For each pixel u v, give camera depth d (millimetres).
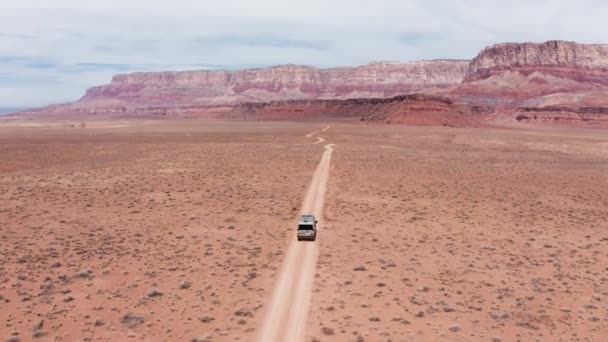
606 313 29453
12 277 34094
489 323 28000
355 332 26656
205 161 92500
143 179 72125
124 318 28344
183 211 53219
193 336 26422
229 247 41062
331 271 35594
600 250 41594
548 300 31281
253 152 109188
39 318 28312
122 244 41656
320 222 49094
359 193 63469
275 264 37031
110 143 134750
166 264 37000
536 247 42312
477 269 36625
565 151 124938
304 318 28375
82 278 34188
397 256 39156
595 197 63906
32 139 150625
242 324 27703
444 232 46406
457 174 81750
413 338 26156
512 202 60250
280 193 63156
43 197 59625
